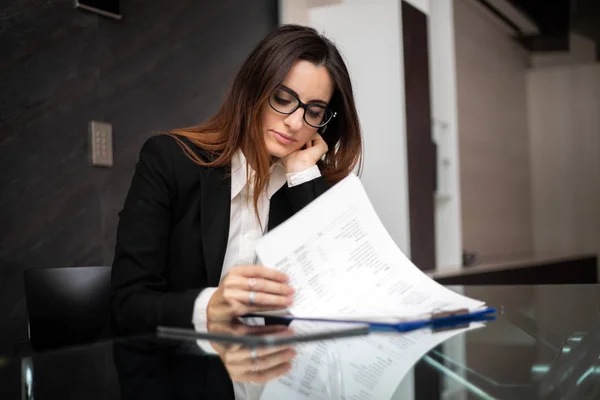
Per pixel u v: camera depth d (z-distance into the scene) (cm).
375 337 81
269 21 357
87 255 250
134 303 115
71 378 54
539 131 738
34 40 232
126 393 48
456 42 534
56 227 237
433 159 412
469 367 60
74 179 245
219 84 319
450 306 102
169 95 290
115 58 265
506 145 655
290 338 76
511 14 613
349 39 382
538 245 738
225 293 101
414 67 387
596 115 715
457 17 538
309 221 109
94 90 255
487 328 89
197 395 48
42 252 232
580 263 581
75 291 151
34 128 231
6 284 219
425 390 50
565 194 728
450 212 446
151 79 281
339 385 52
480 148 580
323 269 108
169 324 107
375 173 377
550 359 64
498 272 430
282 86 149
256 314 107
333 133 175
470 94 562
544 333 83
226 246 147
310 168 161
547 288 148
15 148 224
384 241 113
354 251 111
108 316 154
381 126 376
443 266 435
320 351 69
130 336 86
